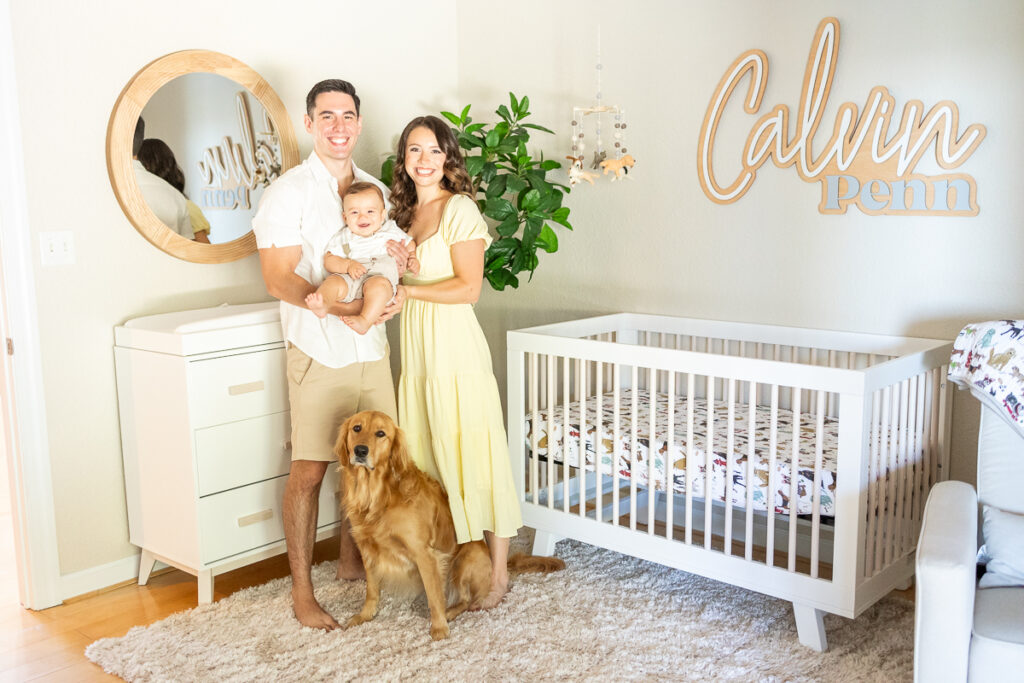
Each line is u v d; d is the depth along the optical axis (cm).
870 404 212
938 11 248
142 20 272
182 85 281
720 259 302
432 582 236
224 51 293
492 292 372
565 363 268
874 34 260
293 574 249
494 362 376
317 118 243
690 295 311
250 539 269
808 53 273
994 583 185
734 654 223
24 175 252
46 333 260
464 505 250
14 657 234
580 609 250
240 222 300
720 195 297
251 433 265
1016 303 244
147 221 275
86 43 261
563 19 330
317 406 246
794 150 278
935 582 162
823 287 279
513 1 344
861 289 272
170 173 280
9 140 247
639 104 314
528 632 237
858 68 264
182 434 253
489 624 242
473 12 358
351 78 331
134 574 286
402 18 345
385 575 244
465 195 248
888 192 262
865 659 218
